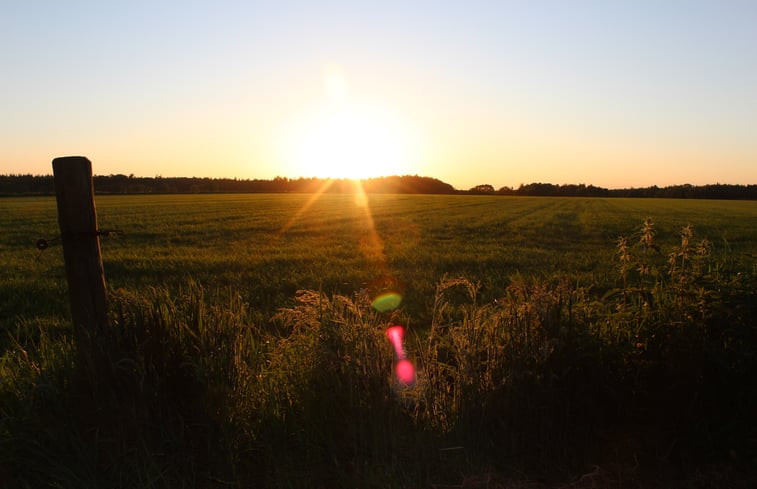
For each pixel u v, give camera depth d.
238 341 3.85
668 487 3.19
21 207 49.72
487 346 3.83
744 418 3.53
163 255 16.48
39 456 3.14
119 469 3.16
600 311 4.40
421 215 42.22
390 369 3.75
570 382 3.61
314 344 3.79
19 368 3.88
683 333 3.77
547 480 3.27
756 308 3.64
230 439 3.29
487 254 16.80
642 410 3.72
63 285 11.20
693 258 4.36
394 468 3.18
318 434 3.41
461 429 3.44
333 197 92.88
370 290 10.41
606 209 58.28
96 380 3.45
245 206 55.78
